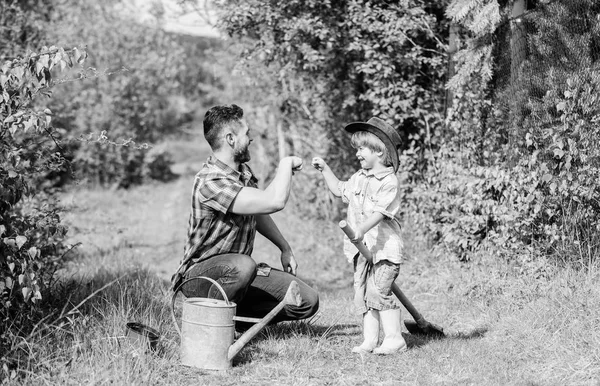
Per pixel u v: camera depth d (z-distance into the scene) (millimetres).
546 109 5609
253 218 4438
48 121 4047
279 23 7883
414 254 7090
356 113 8641
